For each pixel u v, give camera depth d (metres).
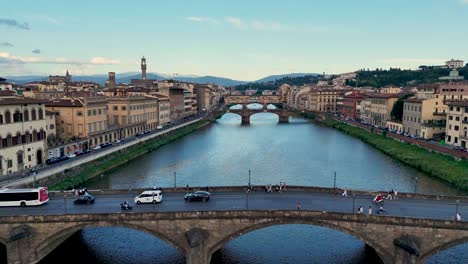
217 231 52.16
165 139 163.62
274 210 52.09
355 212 53.94
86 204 59.56
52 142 112.44
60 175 89.69
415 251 46.84
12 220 51.50
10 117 87.00
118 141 139.12
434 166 105.06
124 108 157.25
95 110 131.00
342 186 93.44
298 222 52.25
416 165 111.75
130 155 124.75
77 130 124.44
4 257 55.47
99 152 111.12
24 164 91.69
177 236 52.22
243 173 107.81
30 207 58.38
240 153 139.00
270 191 66.31
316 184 96.06
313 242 62.69
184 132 192.12
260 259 56.56
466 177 90.81
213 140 173.12
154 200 59.28
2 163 84.62
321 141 169.38
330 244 62.00
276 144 160.62
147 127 180.50
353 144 160.62
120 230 67.62
